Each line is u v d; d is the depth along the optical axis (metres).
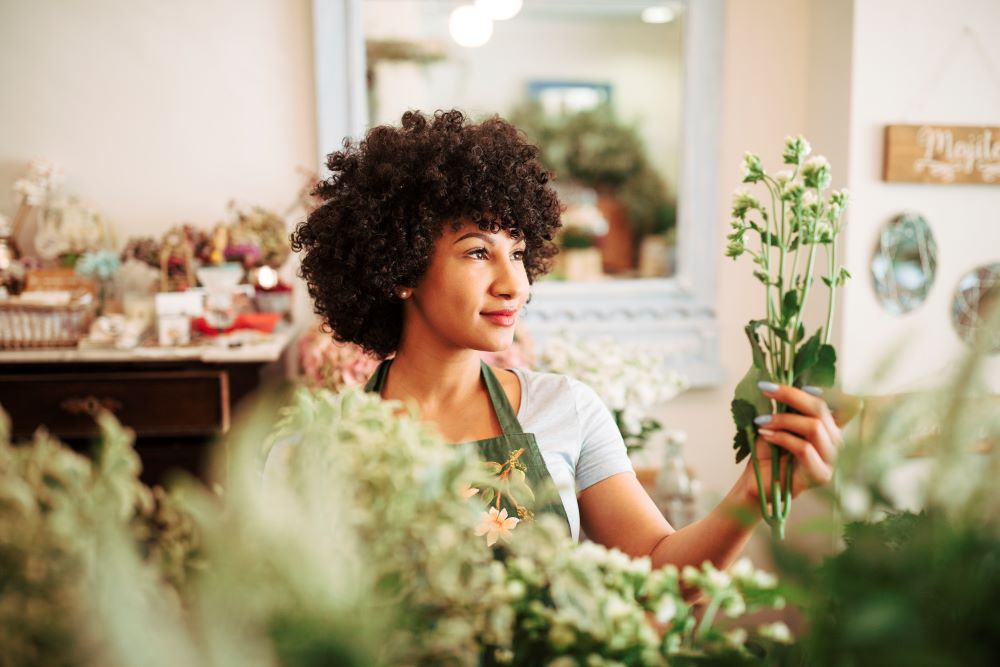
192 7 3.02
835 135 2.91
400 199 1.34
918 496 0.61
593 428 1.43
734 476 3.33
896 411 0.62
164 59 3.04
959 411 0.58
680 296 3.26
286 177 3.10
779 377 1.01
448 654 0.62
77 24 3.00
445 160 1.31
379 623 0.60
